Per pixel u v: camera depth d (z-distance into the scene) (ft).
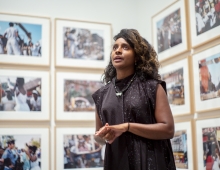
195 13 11.28
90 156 13.44
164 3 13.20
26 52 13.24
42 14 13.76
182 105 11.68
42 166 12.79
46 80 13.33
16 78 13.00
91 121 13.69
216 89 10.12
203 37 10.83
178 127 11.92
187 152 11.34
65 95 13.52
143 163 6.13
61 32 13.82
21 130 12.76
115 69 7.37
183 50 11.77
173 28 12.42
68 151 13.20
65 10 14.11
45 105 13.16
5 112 12.67
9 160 12.46
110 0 14.80
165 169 6.23
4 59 12.94
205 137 10.52
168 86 12.53
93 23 14.28
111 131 5.83
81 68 13.88
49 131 13.08
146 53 6.78
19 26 13.30
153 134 6.02
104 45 14.28
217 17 10.27
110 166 6.42
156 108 6.32
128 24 14.90
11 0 13.46
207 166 10.34
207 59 10.59
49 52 13.50
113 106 6.50
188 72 11.38
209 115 10.50
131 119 6.33
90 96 13.80
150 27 14.12
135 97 6.39
